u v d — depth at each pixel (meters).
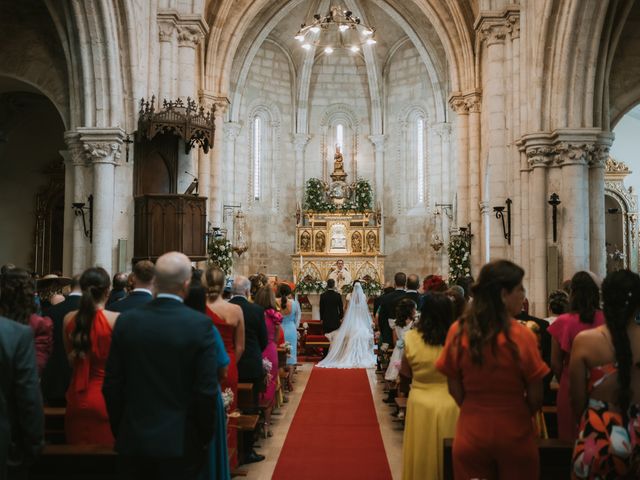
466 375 4.39
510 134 17.91
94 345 5.74
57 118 23.92
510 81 18.05
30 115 23.86
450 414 5.70
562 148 15.09
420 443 5.75
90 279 5.87
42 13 17.28
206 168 24.38
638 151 26.84
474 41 23.06
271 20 28.06
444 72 29.59
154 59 17.67
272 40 31.11
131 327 4.29
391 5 28.02
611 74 17.64
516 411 4.32
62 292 10.12
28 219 23.81
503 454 4.28
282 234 31.83
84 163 15.72
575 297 5.67
